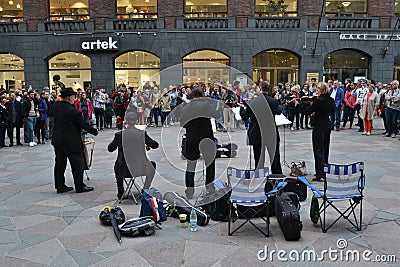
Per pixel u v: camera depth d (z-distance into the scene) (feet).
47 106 43.11
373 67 69.36
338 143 38.58
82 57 71.10
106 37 68.23
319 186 22.58
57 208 19.80
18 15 71.15
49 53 69.56
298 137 42.83
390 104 42.37
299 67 69.82
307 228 16.83
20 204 20.52
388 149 35.04
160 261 13.96
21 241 15.80
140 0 70.23
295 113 48.91
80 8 70.69
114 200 21.01
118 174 20.70
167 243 15.46
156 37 68.69
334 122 50.37
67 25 69.51
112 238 15.99
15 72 71.82
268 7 69.46
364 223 17.24
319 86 23.45
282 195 17.06
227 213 17.70
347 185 16.30
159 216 17.67
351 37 68.28
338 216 18.10
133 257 14.29
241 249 14.84
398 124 42.57
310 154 32.76
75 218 18.34
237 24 68.23
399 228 16.66
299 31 68.13
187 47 68.64
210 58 69.72
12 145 40.68
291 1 69.46
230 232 16.34
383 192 21.59
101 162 31.04
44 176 26.73
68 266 13.67
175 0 68.28
